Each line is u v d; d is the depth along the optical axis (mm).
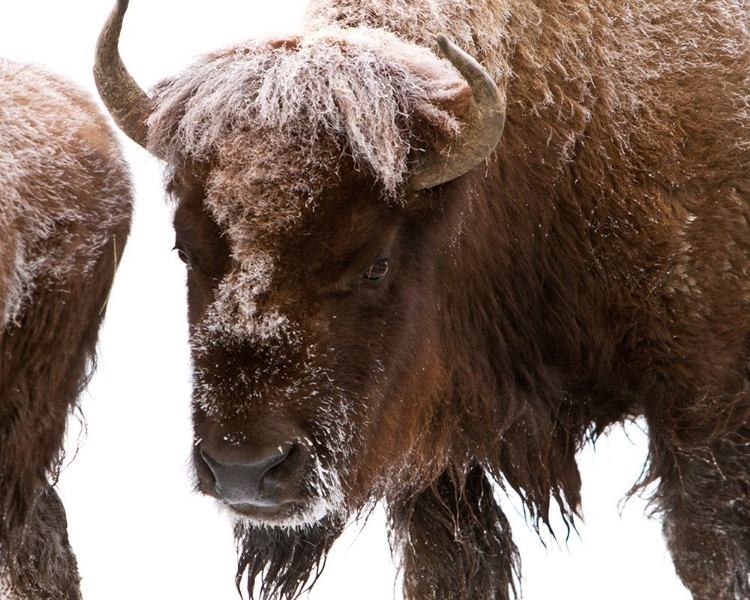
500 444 23250
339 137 18734
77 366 23766
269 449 18328
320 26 21172
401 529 24141
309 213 18531
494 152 21656
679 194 22016
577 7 22641
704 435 22406
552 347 23062
